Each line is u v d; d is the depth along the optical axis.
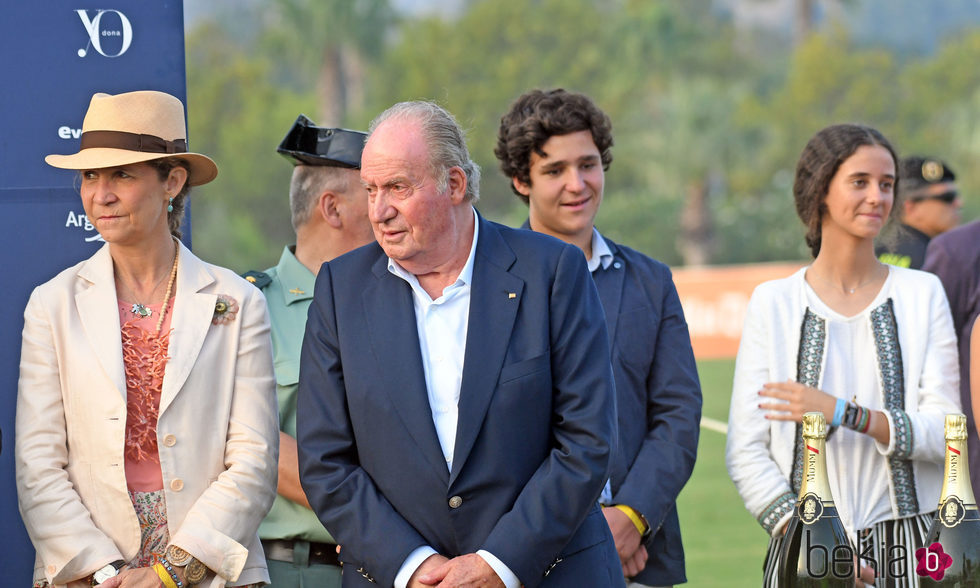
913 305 9.66
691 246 93.44
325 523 7.89
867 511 9.34
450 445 7.86
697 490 25.05
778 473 9.53
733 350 50.06
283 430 9.67
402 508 7.84
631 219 93.75
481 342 7.88
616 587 8.13
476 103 97.69
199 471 8.13
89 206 8.09
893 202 9.84
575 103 10.21
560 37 100.12
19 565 8.97
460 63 99.56
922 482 9.37
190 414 8.12
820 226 9.94
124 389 8.03
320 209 10.11
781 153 95.81
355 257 8.30
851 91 95.81
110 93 9.24
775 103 97.62
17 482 8.07
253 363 8.40
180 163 8.32
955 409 9.41
